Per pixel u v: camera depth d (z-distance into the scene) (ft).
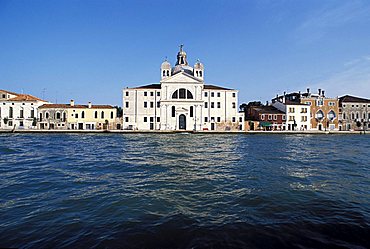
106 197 30.45
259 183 37.65
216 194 31.78
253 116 252.62
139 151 81.71
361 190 34.04
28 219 23.70
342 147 100.63
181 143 115.96
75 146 98.07
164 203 28.25
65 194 31.83
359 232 20.71
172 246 18.45
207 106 225.76
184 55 266.77
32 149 85.97
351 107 250.57
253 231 20.79
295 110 236.63
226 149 89.76
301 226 21.77
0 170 48.03
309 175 44.04
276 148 94.63
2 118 221.46
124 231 20.92
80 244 18.89
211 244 18.70
